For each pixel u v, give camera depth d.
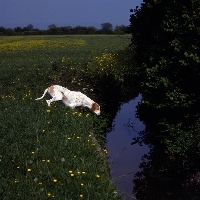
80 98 11.89
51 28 70.69
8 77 17.73
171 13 10.98
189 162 10.41
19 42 44.97
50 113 11.02
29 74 18.06
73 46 38.88
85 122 10.67
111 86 16.83
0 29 68.00
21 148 8.45
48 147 8.49
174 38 11.05
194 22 10.55
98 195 6.66
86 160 8.02
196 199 9.02
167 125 11.65
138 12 15.21
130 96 20.58
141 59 14.97
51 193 6.62
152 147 12.49
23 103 12.18
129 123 15.32
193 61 10.59
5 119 10.34
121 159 11.30
